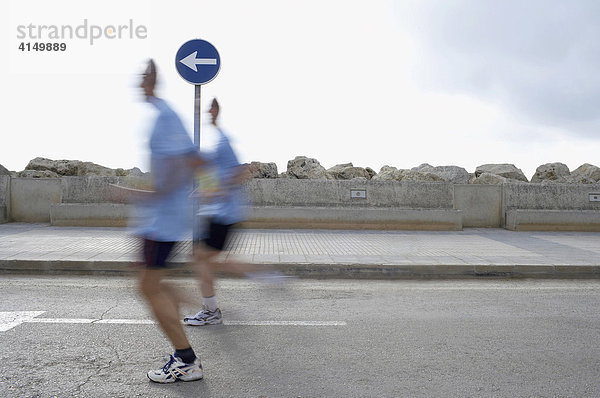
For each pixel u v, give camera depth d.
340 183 12.44
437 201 12.69
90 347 4.37
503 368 4.09
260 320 5.34
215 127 5.24
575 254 9.09
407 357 4.30
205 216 5.07
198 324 5.11
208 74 7.79
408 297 6.54
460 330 5.09
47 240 9.53
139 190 3.63
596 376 3.97
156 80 3.68
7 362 3.99
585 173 16.47
